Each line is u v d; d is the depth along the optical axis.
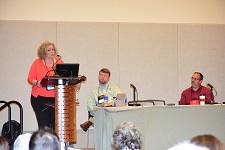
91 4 8.00
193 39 8.25
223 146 1.93
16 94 7.76
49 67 5.41
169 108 4.87
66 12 7.93
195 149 1.90
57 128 4.60
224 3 8.31
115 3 8.07
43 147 2.18
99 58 8.00
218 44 8.32
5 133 5.42
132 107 4.62
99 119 4.94
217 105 5.08
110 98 6.26
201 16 8.30
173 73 8.19
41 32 7.83
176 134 4.89
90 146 7.74
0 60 7.73
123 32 8.05
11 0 7.80
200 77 6.70
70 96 4.61
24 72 7.79
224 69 8.32
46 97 5.24
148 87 8.12
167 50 8.17
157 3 8.20
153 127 4.77
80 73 7.94
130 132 2.54
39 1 7.86
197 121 4.98
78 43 7.93
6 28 7.75
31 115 7.79
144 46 8.12
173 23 8.18
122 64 8.05
